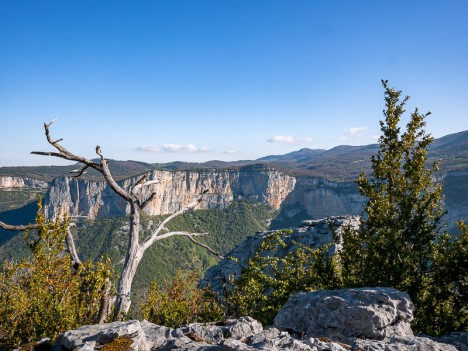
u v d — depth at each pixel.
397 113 13.65
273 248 15.36
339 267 13.89
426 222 12.69
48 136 10.70
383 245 12.62
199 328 8.31
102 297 10.99
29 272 11.82
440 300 11.70
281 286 14.11
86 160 11.47
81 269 11.30
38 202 11.14
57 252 11.13
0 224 10.66
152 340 7.63
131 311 13.46
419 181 12.99
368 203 13.69
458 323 11.15
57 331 10.40
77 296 11.02
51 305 10.73
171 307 13.59
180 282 15.74
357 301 9.94
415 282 11.97
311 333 9.63
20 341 10.44
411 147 13.45
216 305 13.70
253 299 14.07
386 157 13.52
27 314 10.67
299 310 10.45
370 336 8.92
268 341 7.25
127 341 6.68
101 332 6.95
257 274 14.59
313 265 14.14
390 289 10.71
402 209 12.75
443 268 11.78
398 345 7.79
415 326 11.45
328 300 10.10
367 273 12.84
